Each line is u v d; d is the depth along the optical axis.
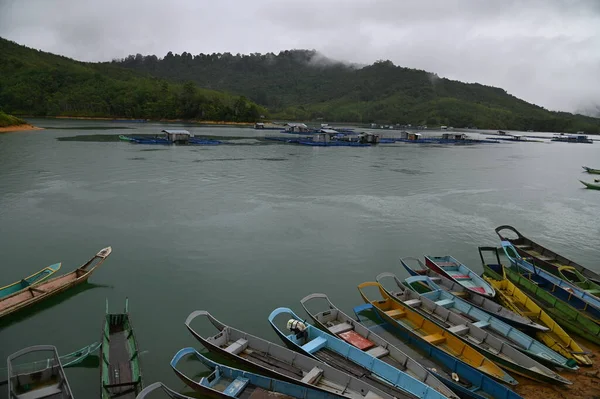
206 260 31.66
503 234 41.75
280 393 16.52
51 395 15.41
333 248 35.53
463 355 19.84
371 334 20.31
